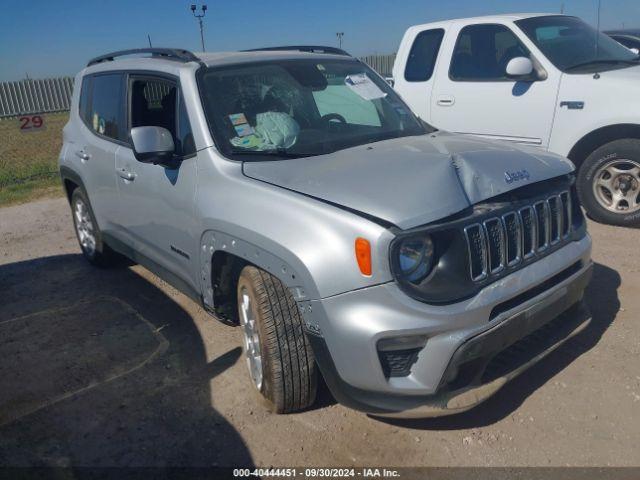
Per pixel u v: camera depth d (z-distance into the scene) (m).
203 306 3.72
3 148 14.91
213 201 3.27
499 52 6.27
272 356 2.98
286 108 3.79
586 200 5.86
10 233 7.46
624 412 3.07
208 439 3.11
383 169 2.99
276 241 2.80
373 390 2.68
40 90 16.34
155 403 3.46
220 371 3.74
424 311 2.55
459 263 2.66
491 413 3.14
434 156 3.10
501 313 2.76
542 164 3.26
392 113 4.21
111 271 5.71
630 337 3.74
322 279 2.63
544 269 2.97
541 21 6.29
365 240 2.55
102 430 3.26
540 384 3.35
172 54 4.12
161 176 3.81
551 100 5.85
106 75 4.85
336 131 3.80
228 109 3.63
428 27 6.88
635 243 5.30
